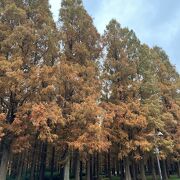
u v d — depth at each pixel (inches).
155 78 1254.3
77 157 906.7
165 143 1117.7
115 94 1058.1
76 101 848.9
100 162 1663.4
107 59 1112.2
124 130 1026.7
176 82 1492.4
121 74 1092.5
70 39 1002.7
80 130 815.7
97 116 820.6
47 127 698.2
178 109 1358.3
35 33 837.8
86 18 1042.7
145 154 1156.5
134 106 1020.5
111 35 1175.0
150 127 1068.5
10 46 780.0
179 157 1395.2
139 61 1168.8
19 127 716.7
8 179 1269.7
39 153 1124.5
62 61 877.2
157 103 1101.7
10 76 696.4
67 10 1034.7
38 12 898.1
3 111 774.5
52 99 807.1
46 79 768.3
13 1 872.3
